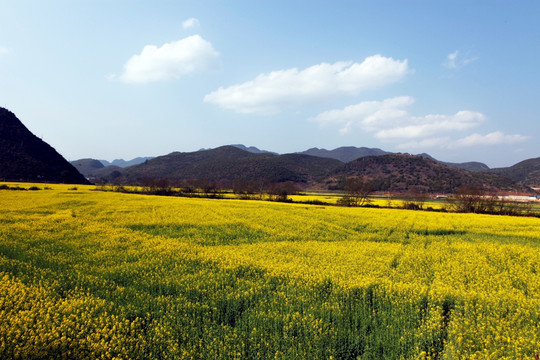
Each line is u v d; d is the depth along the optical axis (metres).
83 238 17.27
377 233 24.69
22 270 11.09
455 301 8.89
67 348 6.52
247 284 10.30
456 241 22.22
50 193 46.50
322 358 6.60
